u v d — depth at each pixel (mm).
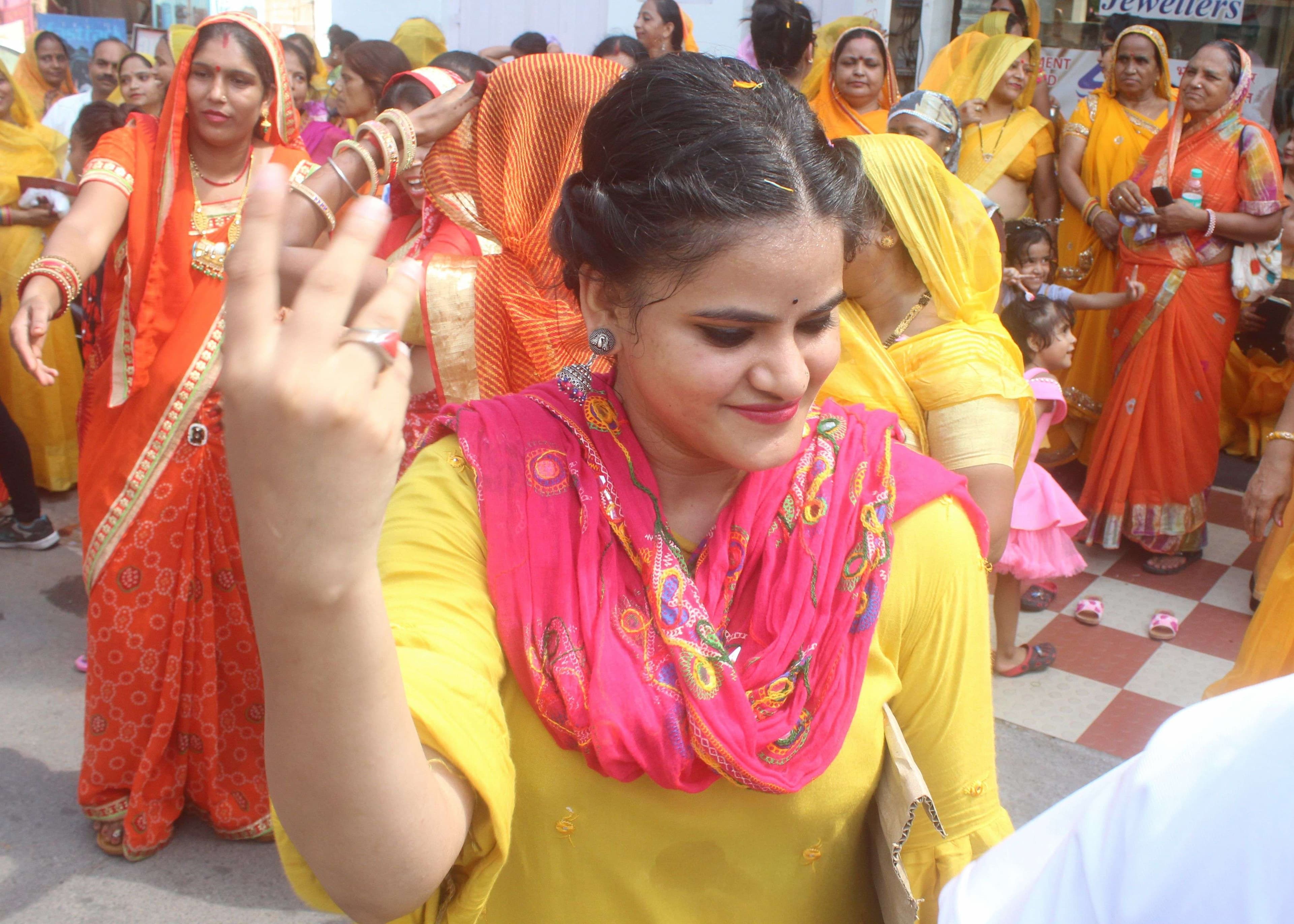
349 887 702
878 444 1057
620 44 4219
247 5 8516
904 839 993
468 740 796
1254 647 2463
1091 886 583
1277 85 5957
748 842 993
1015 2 5664
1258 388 5449
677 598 941
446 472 988
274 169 606
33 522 4289
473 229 2072
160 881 2523
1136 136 4820
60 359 4793
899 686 1046
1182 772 572
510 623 931
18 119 5207
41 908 2422
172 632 2482
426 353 2125
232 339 587
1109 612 3971
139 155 2502
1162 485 4254
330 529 603
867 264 1797
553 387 1032
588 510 954
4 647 3525
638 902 995
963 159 5066
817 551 978
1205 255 4164
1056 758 3076
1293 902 516
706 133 832
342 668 637
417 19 5750
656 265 845
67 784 2857
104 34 7820
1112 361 4453
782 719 946
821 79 4559
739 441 891
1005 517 1729
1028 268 4055
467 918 867
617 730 901
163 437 2424
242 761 2635
